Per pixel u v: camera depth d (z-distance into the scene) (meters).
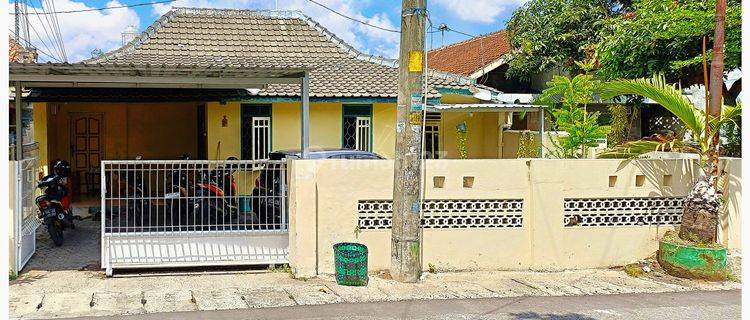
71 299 7.26
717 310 7.16
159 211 8.47
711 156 8.82
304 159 8.74
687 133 14.56
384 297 7.58
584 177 9.11
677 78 13.16
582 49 16.23
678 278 8.70
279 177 8.84
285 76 9.80
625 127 15.98
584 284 8.36
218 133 13.63
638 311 7.10
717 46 8.72
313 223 8.50
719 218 9.39
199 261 8.56
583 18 16.62
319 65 15.35
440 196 8.78
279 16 16.61
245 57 15.36
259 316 6.70
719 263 8.56
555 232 9.02
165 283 8.12
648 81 9.10
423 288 8.03
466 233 8.91
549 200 9.00
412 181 8.30
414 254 8.34
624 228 9.27
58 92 13.03
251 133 13.80
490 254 8.97
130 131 16.61
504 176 8.97
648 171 9.30
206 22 15.96
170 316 6.66
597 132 10.84
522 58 17.39
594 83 11.50
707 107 8.75
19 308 6.87
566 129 11.37
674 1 12.46
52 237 9.95
